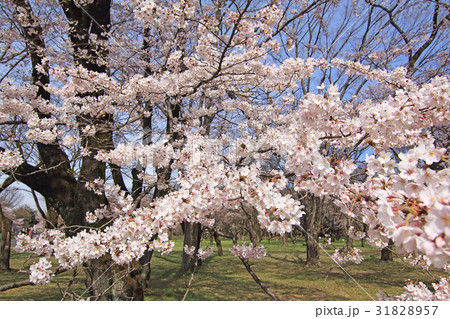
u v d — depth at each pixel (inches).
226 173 77.7
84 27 179.0
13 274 354.3
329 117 75.8
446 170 46.2
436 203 35.8
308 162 72.7
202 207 73.0
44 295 234.5
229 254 581.3
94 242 84.1
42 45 179.0
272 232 67.5
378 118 68.6
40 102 145.2
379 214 47.6
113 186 147.1
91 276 147.8
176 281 284.8
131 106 171.0
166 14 110.3
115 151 98.0
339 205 72.8
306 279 318.7
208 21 127.0
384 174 66.0
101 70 177.3
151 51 213.9
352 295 245.9
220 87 191.5
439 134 293.9
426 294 99.6
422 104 66.3
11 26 198.7
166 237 83.5
